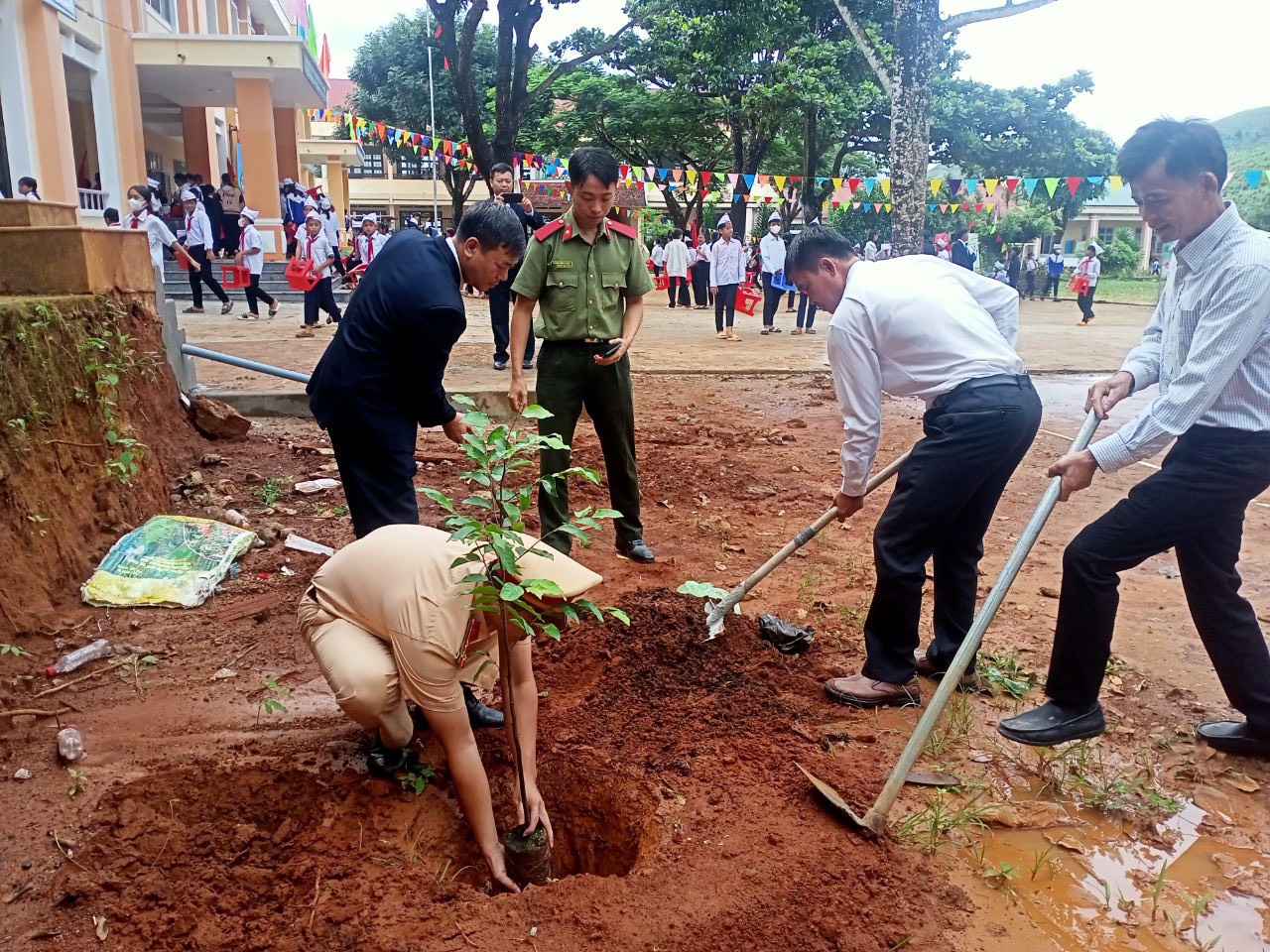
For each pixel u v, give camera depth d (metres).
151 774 3.08
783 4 22.80
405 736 3.05
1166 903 2.62
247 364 6.97
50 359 4.53
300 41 20.69
